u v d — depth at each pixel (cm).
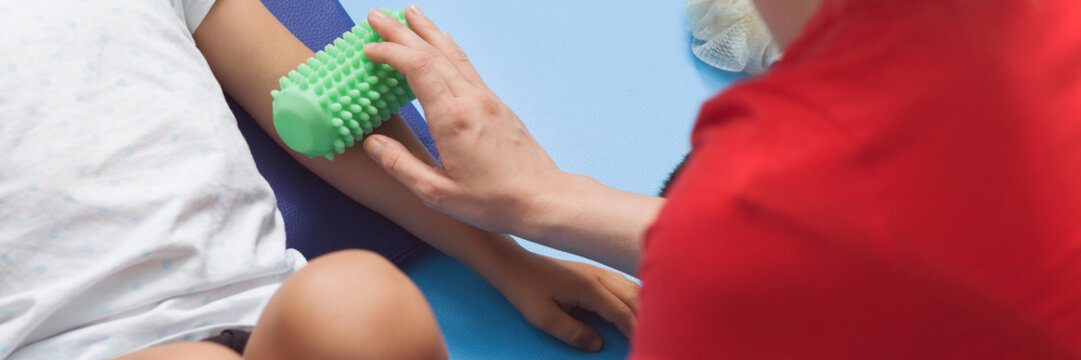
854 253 33
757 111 35
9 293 76
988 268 33
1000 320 34
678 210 36
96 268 77
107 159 81
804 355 36
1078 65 35
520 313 101
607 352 99
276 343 58
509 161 86
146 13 88
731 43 128
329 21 115
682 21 136
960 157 33
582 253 89
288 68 99
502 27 132
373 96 84
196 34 99
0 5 83
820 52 36
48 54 82
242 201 87
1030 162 33
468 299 102
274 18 103
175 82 87
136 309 79
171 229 80
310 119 82
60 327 77
